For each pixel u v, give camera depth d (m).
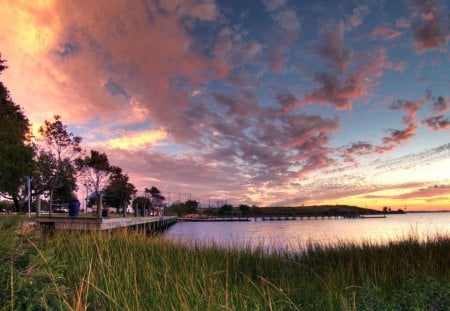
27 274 3.80
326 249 10.56
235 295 4.75
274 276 7.87
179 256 8.27
